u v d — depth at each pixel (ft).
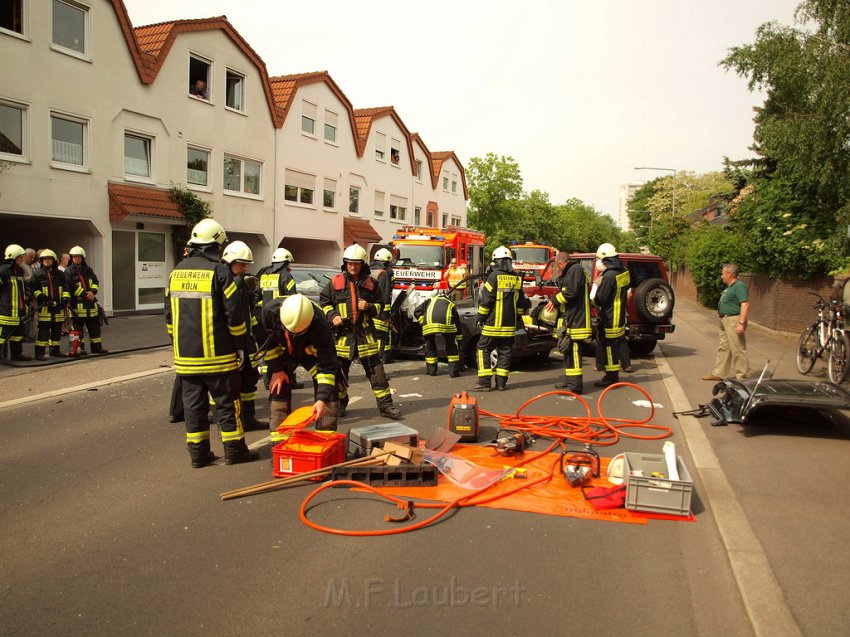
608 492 15.34
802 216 52.70
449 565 12.39
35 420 24.11
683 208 232.73
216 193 71.46
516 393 29.04
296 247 96.73
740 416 21.70
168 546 13.25
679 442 21.11
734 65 53.52
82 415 24.91
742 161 96.48
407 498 15.75
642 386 30.99
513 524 14.37
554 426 22.71
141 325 55.06
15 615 10.70
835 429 21.81
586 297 28.48
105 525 14.37
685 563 12.58
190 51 66.54
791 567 12.09
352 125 97.50
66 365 36.40
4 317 35.99
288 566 12.34
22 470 18.24
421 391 29.40
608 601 11.13
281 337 18.90
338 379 19.81
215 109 70.44
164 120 63.82
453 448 19.76
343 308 23.45
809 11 51.34
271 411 20.34
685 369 35.19
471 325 34.99
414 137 120.67
